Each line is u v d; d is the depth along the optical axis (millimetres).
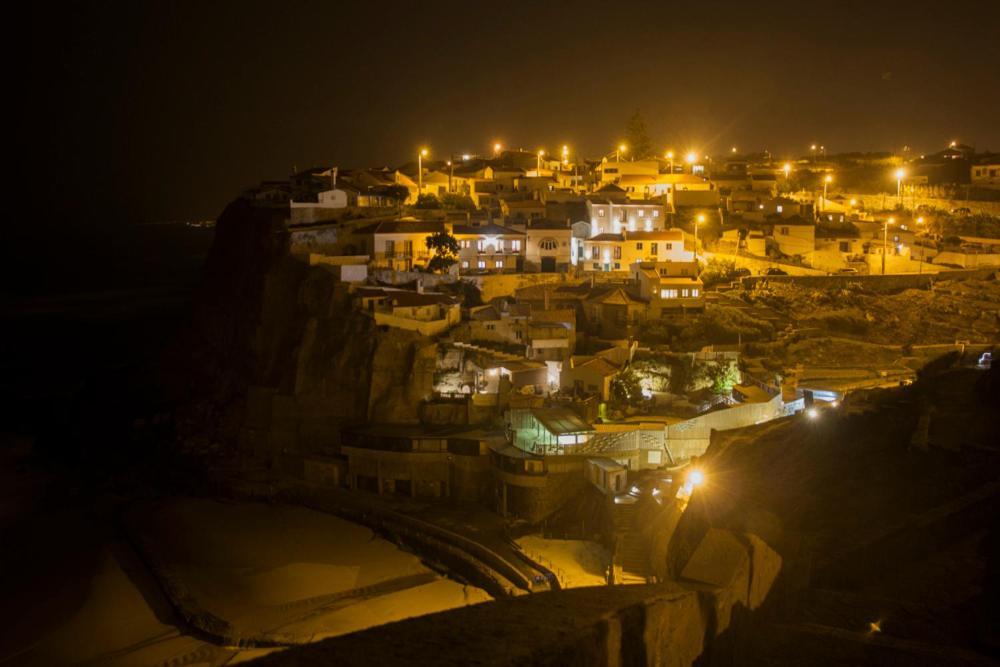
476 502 56562
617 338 68750
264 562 49375
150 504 59438
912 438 26406
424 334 67250
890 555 17469
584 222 84375
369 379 64750
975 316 73188
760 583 14398
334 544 52094
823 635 13625
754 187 106188
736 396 55469
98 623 42812
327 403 65688
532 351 66250
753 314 71562
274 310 72438
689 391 60719
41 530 55375
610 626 10016
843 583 16391
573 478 52188
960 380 36406
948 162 129500
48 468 69688
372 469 59438
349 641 8836
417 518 53875
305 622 41719
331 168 96562
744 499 21625
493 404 61969
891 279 78750
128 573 48719
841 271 84125
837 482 23281
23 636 41750
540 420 54094
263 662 8117
